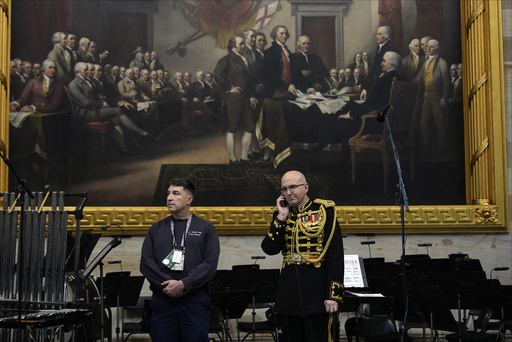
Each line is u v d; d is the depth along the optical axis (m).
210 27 12.63
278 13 12.72
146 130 12.31
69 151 12.12
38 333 7.56
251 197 12.33
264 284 9.50
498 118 12.28
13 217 7.02
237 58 12.61
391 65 12.70
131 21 12.49
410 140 12.61
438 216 12.13
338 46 12.72
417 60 12.73
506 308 8.52
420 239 12.20
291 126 12.52
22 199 7.05
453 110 12.70
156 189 12.20
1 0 11.76
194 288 6.21
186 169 12.30
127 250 11.72
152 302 6.38
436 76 12.71
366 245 12.09
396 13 12.80
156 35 12.52
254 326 9.70
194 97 12.47
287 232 6.02
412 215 12.10
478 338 8.86
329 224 5.96
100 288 8.71
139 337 11.43
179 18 12.60
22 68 12.16
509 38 12.53
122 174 12.18
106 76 12.34
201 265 6.34
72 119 12.20
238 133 12.45
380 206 12.19
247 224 11.91
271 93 12.57
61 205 7.02
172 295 6.16
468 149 12.58
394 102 12.65
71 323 6.70
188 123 12.42
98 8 12.43
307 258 5.90
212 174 12.34
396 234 12.19
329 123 12.56
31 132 12.06
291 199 6.00
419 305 8.77
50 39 12.27
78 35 12.35
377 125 12.61
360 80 12.67
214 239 6.57
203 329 6.26
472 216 12.12
